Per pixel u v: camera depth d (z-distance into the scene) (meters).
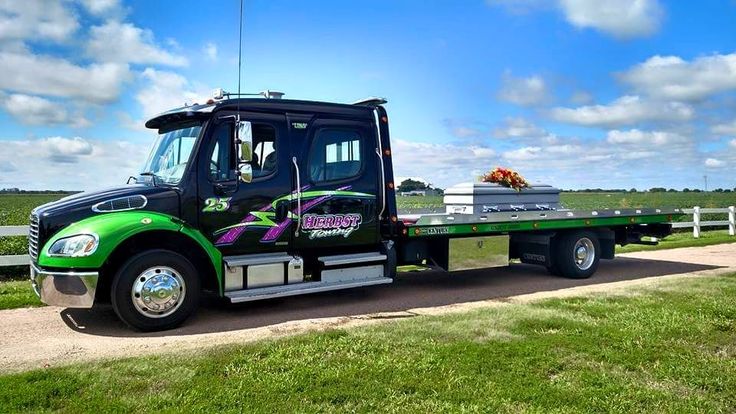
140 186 6.62
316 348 5.24
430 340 5.55
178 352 5.16
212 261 6.55
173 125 7.16
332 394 4.16
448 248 8.66
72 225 6.05
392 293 8.60
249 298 6.62
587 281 9.77
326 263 7.37
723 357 5.19
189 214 6.56
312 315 7.03
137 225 6.07
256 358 4.95
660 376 4.68
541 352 5.18
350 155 7.70
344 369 4.67
